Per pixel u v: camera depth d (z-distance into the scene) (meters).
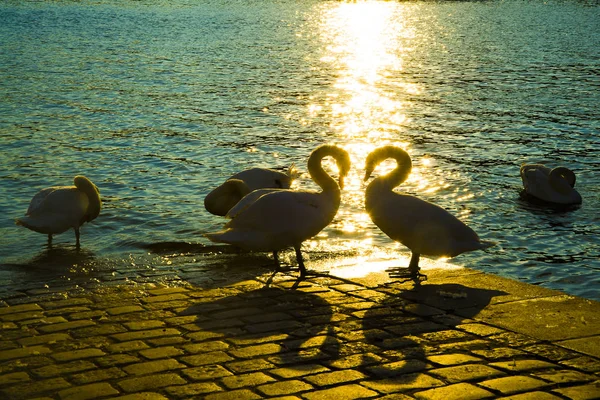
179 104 26.23
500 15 80.56
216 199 11.61
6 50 41.00
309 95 29.25
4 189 14.67
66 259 10.23
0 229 12.01
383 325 6.77
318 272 8.63
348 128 22.81
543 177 15.37
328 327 6.73
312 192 8.71
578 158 19.17
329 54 44.62
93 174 16.09
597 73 35.50
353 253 9.99
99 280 8.53
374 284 8.10
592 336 6.40
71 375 5.69
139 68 35.62
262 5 92.75
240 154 18.75
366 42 52.50
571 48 47.34
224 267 9.18
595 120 24.08
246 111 25.31
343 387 5.43
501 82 32.91
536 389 5.40
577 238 12.90
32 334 6.58
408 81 33.69
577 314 6.95
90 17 65.81
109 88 29.41
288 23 67.94
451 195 15.60
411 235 8.34
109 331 6.64
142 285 8.18
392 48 48.72
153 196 14.41
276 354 6.09
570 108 26.23
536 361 5.89
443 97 29.06
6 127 21.20
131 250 10.85
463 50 47.25
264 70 36.69
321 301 7.52
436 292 7.68
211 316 7.04
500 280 8.15
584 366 5.79
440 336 6.46
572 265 11.44
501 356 6.00
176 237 11.62
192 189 15.06
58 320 6.95
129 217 12.78
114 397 5.31
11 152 18.08
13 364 5.89
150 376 5.66
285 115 24.78
